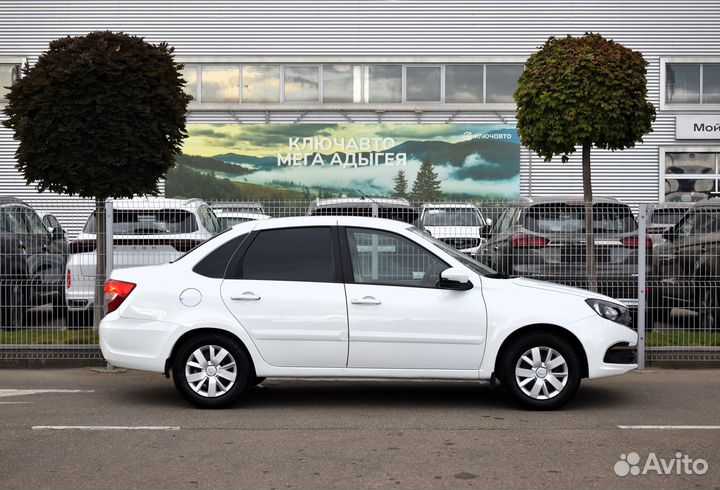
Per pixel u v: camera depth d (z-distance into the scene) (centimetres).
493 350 808
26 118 1091
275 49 2597
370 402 871
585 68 1159
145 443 690
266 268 828
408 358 810
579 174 2567
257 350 815
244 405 852
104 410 822
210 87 2609
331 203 1167
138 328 823
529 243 1098
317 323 812
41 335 1082
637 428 746
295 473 606
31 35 2570
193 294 822
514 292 816
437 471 612
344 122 2605
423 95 2598
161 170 1155
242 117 2608
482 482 585
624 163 2559
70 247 1091
